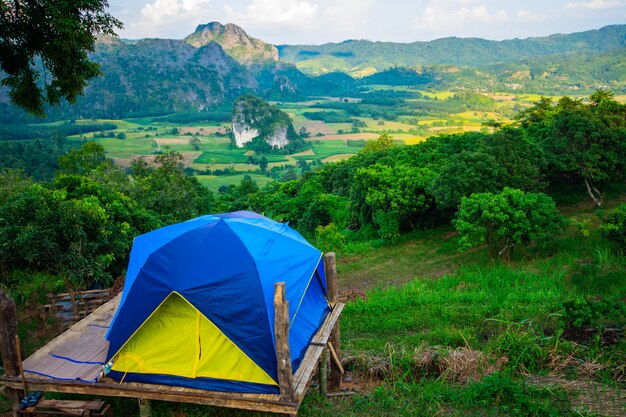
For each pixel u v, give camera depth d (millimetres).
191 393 5066
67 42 8344
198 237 6035
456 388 6254
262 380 5133
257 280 5500
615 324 7742
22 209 10250
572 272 12172
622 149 19609
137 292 5598
